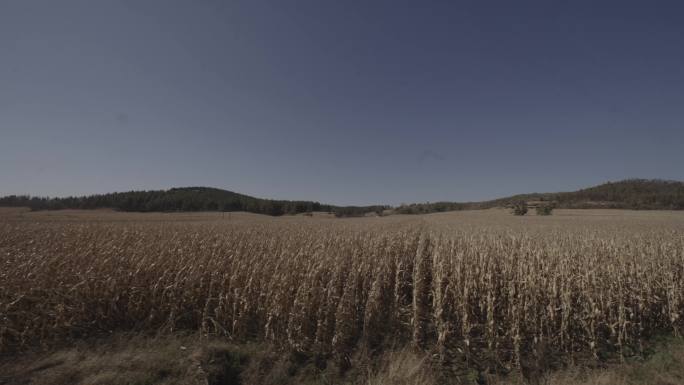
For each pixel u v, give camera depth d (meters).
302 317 5.07
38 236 9.83
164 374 4.08
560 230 17.58
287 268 6.27
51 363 4.35
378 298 6.16
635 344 5.22
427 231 15.18
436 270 6.28
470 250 7.60
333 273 6.23
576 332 5.42
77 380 3.96
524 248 7.79
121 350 4.76
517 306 5.27
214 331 5.46
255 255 7.28
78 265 6.25
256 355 4.67
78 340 5.11
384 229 14.27
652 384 4.12
